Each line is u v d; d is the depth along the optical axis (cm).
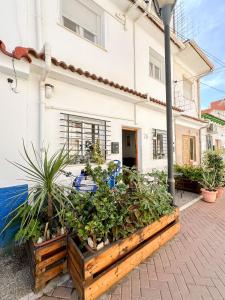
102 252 226
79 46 497
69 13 518
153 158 733
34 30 412
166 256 307
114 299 222
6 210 326
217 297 226
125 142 831
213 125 1338
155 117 747
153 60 820
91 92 502
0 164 332
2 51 305
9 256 295
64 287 237
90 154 482
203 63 1027
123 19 628
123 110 600
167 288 239
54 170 257
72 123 472
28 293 226
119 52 612
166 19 416
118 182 321
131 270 267
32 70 375
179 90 971
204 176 660
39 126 392
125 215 278
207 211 522
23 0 393
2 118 336
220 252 321
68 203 272
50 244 237
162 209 335
